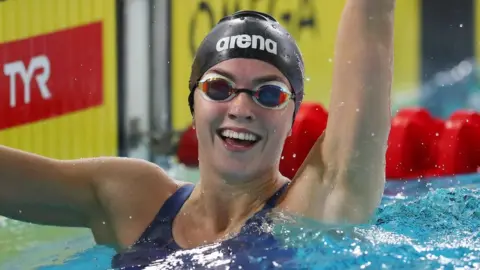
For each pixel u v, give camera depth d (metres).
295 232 5.36
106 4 16.45
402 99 14.98
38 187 5.86
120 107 16.47
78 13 16.55
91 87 16.55
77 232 8.04
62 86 16.64
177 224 5.73
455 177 11.73
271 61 5.42
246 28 5.55
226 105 5.29
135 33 16.39
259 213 5.58
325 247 5.18
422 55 14.85
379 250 5.19
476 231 6.09
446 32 14.65
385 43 5.45
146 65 16.34
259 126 5.27
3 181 5.82
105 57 16.48
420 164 12.51
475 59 14.45
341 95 5.46
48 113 16.70
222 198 5.62
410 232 5.98
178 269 4.99
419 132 12.79
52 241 7.69
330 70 15.30
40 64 16.73
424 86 14.84
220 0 15.94
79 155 16.59
